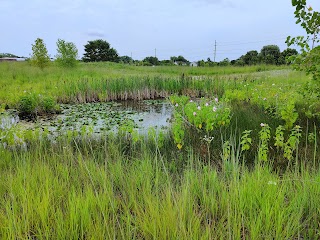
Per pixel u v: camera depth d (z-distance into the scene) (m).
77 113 10.37
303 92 5.55
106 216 2.74
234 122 6.31
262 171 3.61
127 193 3.39
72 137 6.15
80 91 13.52
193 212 2.74
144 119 9.12
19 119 9.30
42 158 4.69
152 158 4.81
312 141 4.64
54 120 9.12
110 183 3.60
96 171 3.96
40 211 2.73
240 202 2.82
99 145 5.56
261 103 8.20
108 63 37.84
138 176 3.74
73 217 2.66
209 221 2.79
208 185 3.49
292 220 2.65
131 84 14.54
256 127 5.84
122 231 2.43
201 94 14.90
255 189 3.06
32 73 19.78
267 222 2.55
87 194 3.05
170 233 2.44
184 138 5.69
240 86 12.70
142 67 34.47
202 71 28.47
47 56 24.14
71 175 3.87
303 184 3.10
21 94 11.91
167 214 2.60
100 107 11.94
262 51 43.22
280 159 4.30
